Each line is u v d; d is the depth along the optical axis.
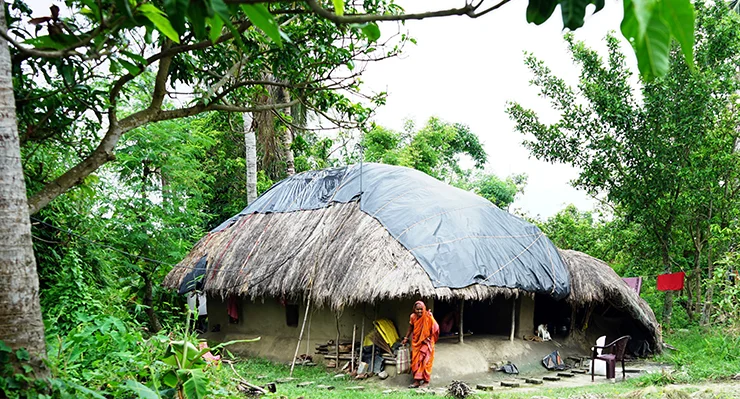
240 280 12.66
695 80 13.52
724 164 13.90
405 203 12.02
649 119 14.52
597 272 13.55
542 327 13.16
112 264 12.82
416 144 24.45
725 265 13.60
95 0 2.22
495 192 27.78
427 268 10.42
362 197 12.65
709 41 13.95
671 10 1.20
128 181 14.00
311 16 5.96
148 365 4.79
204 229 19.84
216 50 6.23
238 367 11.39
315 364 11.84
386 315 11.45
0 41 3.47
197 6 1.69
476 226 11.98
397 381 10.23
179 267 14.47
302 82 6.45
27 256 3.50
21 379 3.33
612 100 14.89
